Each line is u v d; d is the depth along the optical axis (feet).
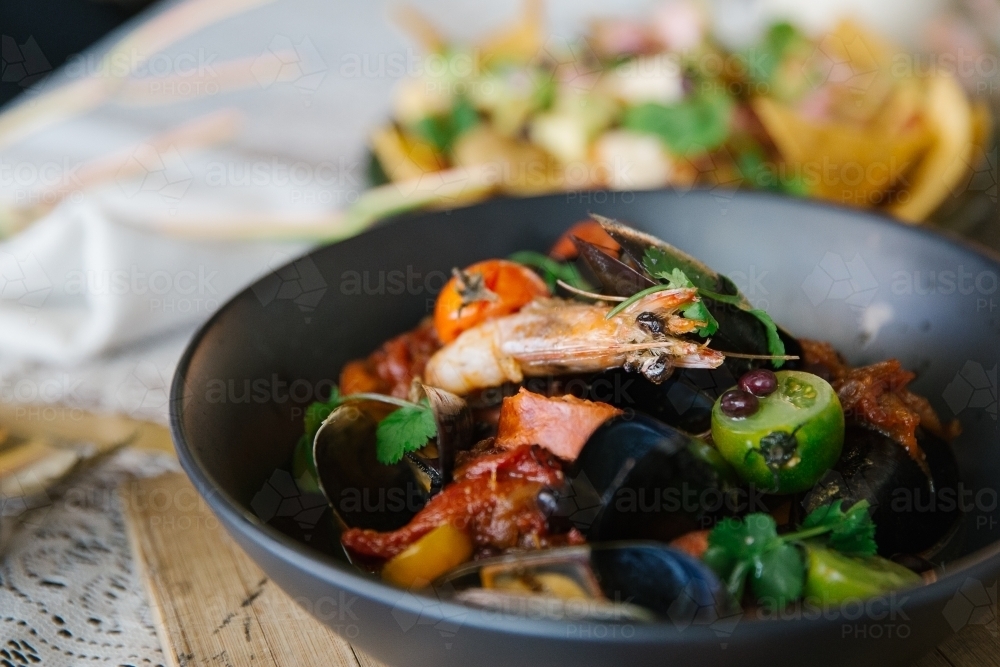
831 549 1.35
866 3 2.44
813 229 1.62
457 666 1.28
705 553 1.32
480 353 1.52
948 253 1.53
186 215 2.10
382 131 2.19
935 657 1.42
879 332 1.58
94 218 2.02
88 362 1.91
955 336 1.52
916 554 1.41
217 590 1.54
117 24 3.59
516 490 1.40
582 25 2.67
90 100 2.68
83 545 1.62
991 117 2.18
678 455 1.35
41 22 3.54
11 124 2.62
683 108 2.09
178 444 1.36
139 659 1.48
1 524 1.64
